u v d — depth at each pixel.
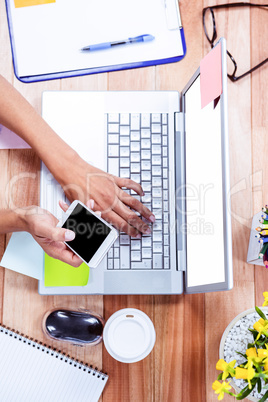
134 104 0.66
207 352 0.69
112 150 0.65
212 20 0.74
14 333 0.66
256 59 0.74
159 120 0.65
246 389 0.52
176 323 0.69
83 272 0.64
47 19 0.72
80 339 0.67
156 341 0.69
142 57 0.73
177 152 0.64
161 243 0.63
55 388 0.65
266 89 0.74
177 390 0.68
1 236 0.70
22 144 0.70
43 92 0.66
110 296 0.69
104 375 0.66
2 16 0.72
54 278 0.64
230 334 0.64
